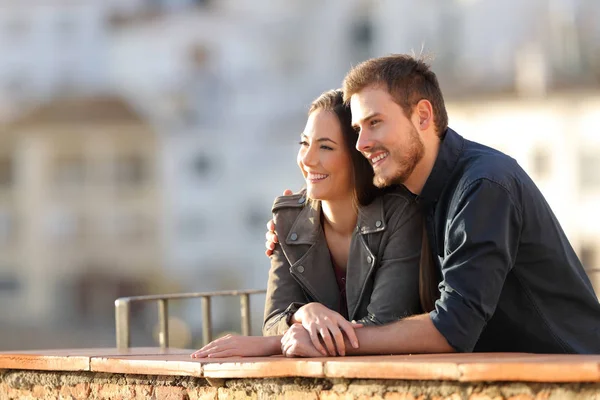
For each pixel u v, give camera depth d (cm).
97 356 443
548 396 318
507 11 5772
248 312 626
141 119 7300
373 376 346
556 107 5516
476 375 325
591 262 5541
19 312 7481
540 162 5581
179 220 7256
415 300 461
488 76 5712
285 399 371
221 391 391
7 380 479
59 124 7388
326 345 404
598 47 5569
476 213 418
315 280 479
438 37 6100
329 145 468
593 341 441
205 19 7125
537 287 436
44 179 7450
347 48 6712
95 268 7400
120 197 7400
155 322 6956
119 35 7419
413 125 441
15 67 7606
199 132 7144
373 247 464
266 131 7038
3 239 7519
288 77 6919
